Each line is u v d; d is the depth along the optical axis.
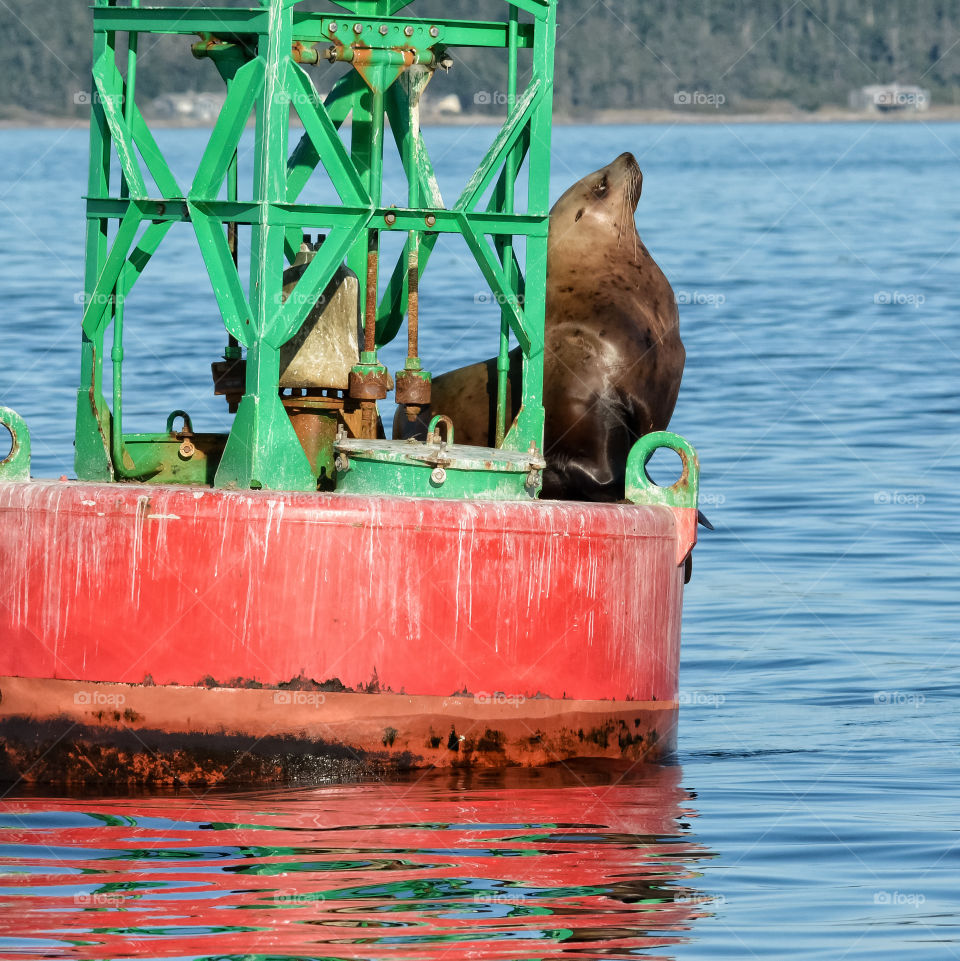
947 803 32.66
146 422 67.94
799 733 37.81
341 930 25.27
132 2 35.75
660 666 34.97
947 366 95.31
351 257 39.53
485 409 38.31
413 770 32.78
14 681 32.44
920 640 45.97
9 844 28.81
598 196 39.53
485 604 32.47
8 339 92.56
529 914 26.14
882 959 25.02
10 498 32.34
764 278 141.50
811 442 73.81
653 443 35.50
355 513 31.80
